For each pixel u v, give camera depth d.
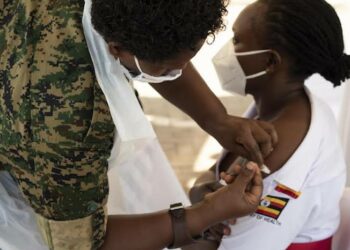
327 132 1.10
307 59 1.07
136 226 0.95
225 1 0.74
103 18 0.70
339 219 1.21
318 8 1.05
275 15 1.08
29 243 1.13
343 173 1.13
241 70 1.17
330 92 1.66
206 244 1.19
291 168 1.04
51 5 0.81
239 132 1.15
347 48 1.72
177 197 1.30
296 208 1.06
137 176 1.27
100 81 0.78
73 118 0.77
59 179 0.81
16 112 0.79
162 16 0.67
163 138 2.68
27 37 0.80
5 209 1.11
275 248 1.08
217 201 0.97
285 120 1.11
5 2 0.87
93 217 0.87
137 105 0.85
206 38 0.74
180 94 1.22
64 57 0.77
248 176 0.98
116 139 0.87
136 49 0.72
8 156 0.85
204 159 2.52
